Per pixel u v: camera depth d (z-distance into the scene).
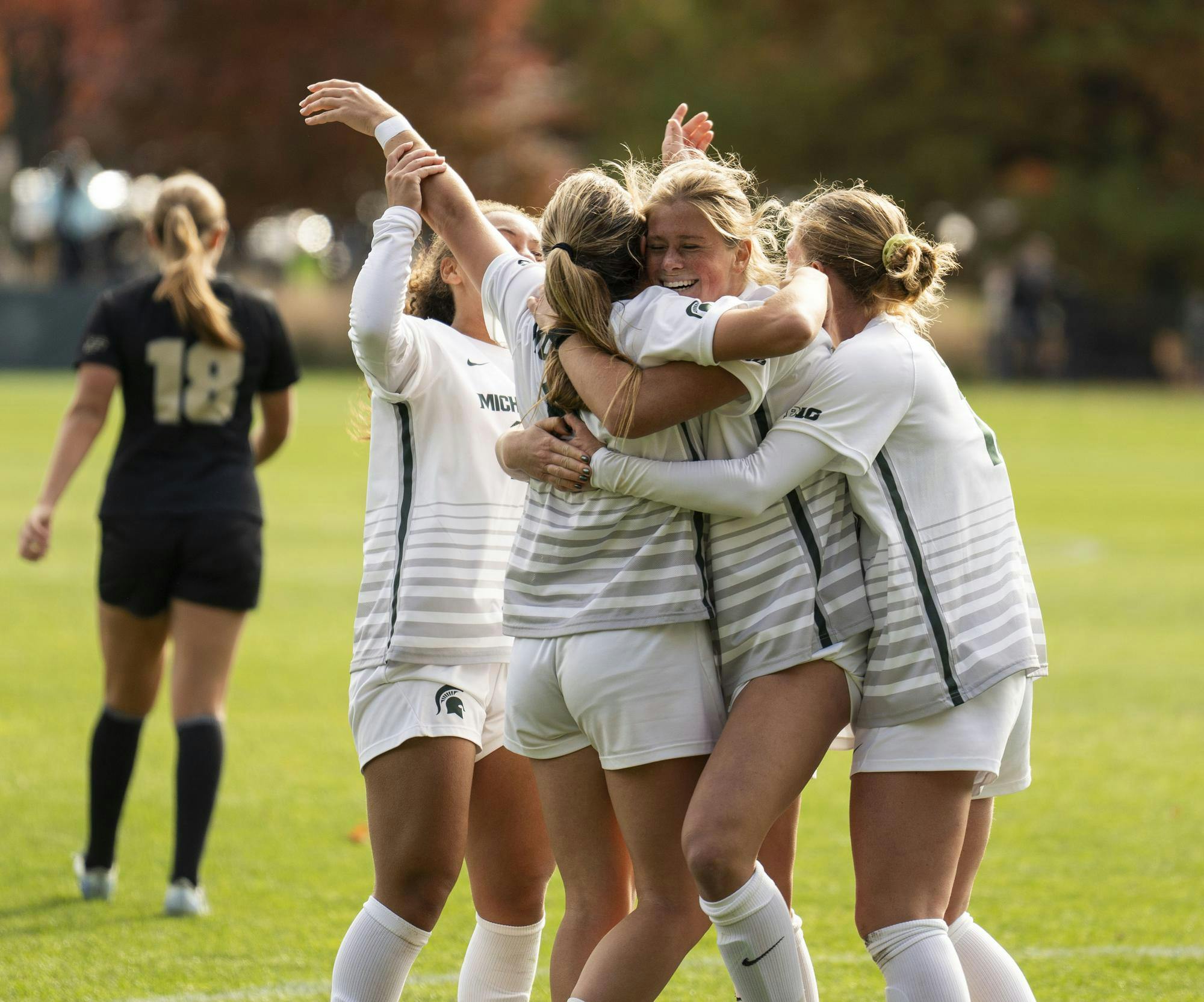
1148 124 141.25
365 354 12.63
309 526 46.88
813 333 10.97
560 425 11.84
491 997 13.27
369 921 12.60
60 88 140.38
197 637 17.89
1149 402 108.81
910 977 11.35
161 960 15.89
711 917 11.21
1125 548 48.09
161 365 18.11
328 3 122.69
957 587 11.75
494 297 12.74
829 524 11.78
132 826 20.91
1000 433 85.44
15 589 36.47
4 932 16.73
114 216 127.19
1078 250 137.62
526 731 12.09
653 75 145.88
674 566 11.53
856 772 11.84
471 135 126.00
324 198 125.88
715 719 11.66
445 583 12.77
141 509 17.88
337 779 23.03
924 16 136.88
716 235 11.70
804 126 139.38
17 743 24.47
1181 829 21.27
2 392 86.38
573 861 12.18
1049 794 23.02
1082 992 15.31
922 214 140.50
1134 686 30.28
